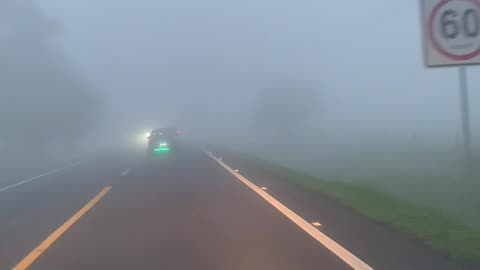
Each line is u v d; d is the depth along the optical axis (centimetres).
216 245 969
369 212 1254
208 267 829
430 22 859
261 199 1501
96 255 930
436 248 902
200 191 1725
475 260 822
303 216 1222
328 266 810
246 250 923
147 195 1703
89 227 1193
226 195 1605
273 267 816
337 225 1114
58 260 905
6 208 1570
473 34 841
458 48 846
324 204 1389
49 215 1402
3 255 962
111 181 2200
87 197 1734
